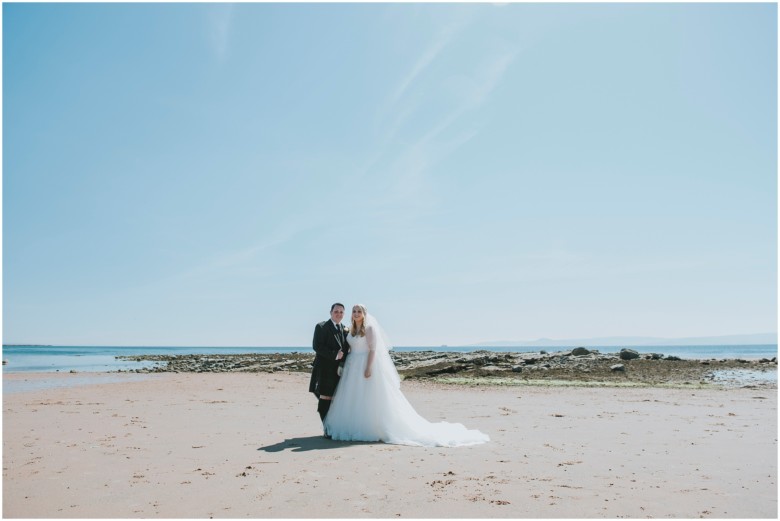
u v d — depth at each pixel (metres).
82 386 18.64
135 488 5.11
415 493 4.87
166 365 39.78
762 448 6.95
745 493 4.84
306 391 16.86
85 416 10.45
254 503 4.61
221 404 12.78
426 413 10.85
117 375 26.36
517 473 5.62
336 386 8.27
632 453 6.65
